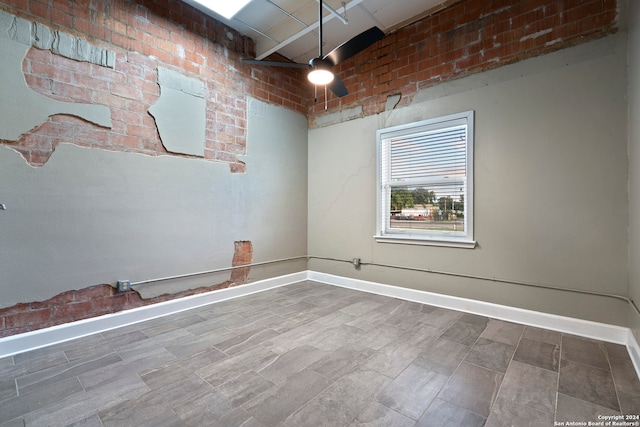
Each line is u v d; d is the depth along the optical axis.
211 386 1.72
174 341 2.32
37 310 2.24
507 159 2.76
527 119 2.65
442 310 3.04
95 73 2.49
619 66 2.26
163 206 2.92
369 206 3.77
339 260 4.09
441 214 3.24
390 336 2.40
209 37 3.28
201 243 3.23
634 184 2.09
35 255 2.22
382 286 3.62
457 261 3.07
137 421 1.44
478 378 1.80
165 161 2.93
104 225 2.55
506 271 2.77
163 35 2.91
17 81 2.14
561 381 1.76
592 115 2.37
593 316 2.37
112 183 2.60
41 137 2.24
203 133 3.23
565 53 2.48
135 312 2.71
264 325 2.65
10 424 1.41
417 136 3.38
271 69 3.95
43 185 2.25
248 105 3.67
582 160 2.41
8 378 1.80
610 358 2.03
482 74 2.90
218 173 3.38
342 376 1.82
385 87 3.61
